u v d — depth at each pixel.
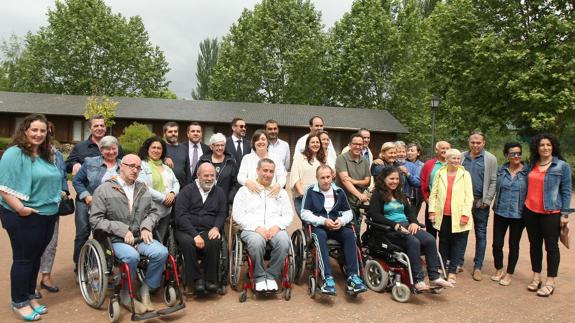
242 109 29.25
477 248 5.73
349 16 35.97
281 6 37.59
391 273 5.01
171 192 5.14
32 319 4.01
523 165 5.44
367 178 5.86
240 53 38.19
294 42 37.53
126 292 4.43
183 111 28.05
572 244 7.91
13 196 3.80
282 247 4.81
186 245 4.63
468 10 21.30
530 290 5.25
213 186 5.11
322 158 5.88
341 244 5.03
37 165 3.94
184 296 4.82
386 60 34.41
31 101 28.25
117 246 4.29
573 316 4.45
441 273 5.02
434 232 6.17
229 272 5.27
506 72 19.55
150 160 5.22
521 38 20.03
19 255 3.96
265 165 5.18
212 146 5.59
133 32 40.44
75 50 36.88
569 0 19.39
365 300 4.81
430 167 6.04
